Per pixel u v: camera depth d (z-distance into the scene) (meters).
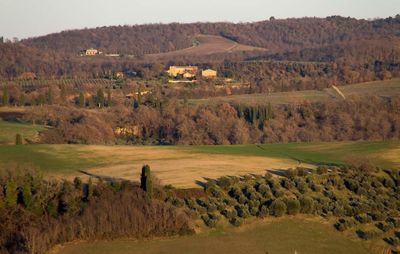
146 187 119.94
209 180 134.88
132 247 106.81
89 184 119.31
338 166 152.88
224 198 126.81
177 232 112.25
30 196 115.06
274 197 128.12
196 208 120.38
